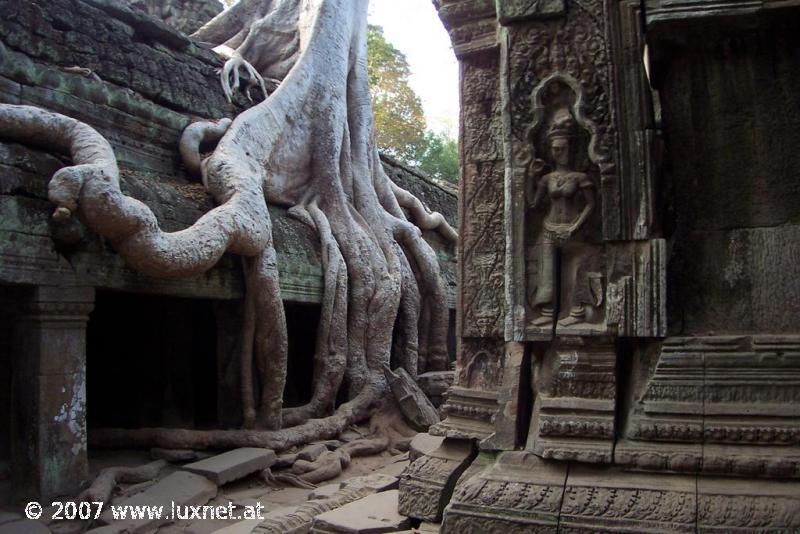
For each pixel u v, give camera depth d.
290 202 9.94
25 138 5.70
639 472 3.60
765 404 3.59
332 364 9.11
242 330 7.83
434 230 14.21
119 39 7.80
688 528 3.29
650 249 3.78
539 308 4.02
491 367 4.49
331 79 10.74
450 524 3.66
